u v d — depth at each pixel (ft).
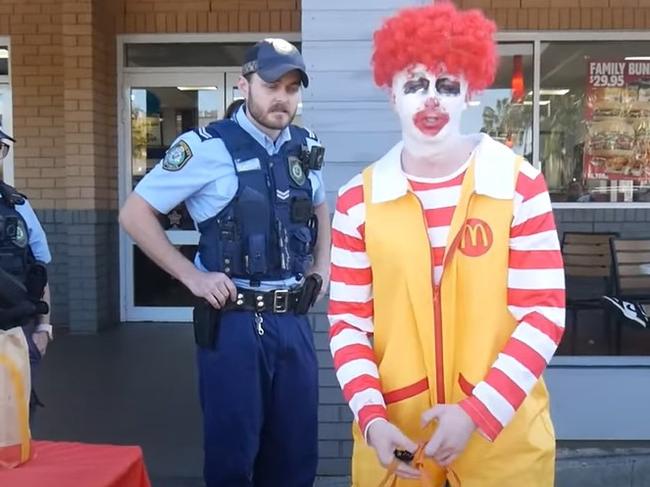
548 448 5.86
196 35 23.73
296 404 9.24
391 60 5.69
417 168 5.83
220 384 8.88
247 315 8.89
